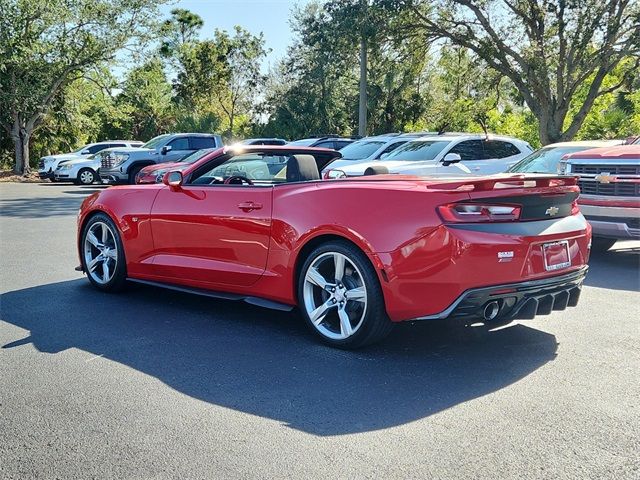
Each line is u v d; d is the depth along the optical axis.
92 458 2.97
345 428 3.28
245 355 4.45
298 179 5.35
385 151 13.26
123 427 3.30
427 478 2.78
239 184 5.75
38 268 7.64
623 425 3.31
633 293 6.42
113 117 36.31
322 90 41.25
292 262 4.78
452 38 25.14
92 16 29.84
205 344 4.71
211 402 3.62
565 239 4.50
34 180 29.25
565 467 2.88
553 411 3.49
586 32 21.94
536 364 4.25
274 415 3.44
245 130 47.88
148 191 5.91
